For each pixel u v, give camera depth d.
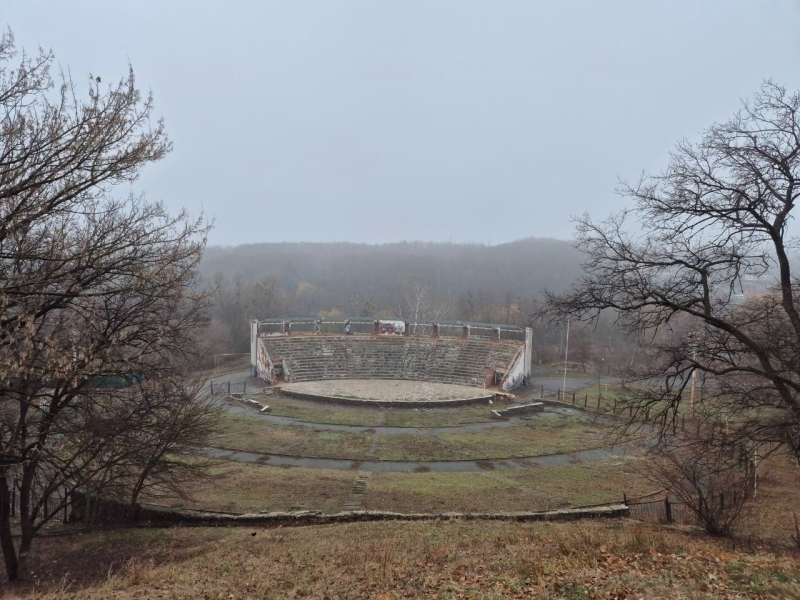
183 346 23.16
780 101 16.92
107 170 12.19
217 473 25.56
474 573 10.57
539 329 82.56
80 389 14.12
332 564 12.16
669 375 14.30
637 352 73.44
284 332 65.81
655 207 14.76
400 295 112.50
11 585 13.00
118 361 13.57
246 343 82.44
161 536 16.69
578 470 28.41
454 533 15.70
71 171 11.70
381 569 11.07
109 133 12.13
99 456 15.95
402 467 28.98
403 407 44.97
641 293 14.16
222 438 33.38
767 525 17.27
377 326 67.31
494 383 55.75
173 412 17.70
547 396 51.28
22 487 14.45
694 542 13.26
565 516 19.34
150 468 18.25
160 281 13.34
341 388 51.75
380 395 48.62
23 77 11.51
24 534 14.31
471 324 64.44
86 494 16.91
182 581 11.23
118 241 12.49
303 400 46.91
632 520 18.86
